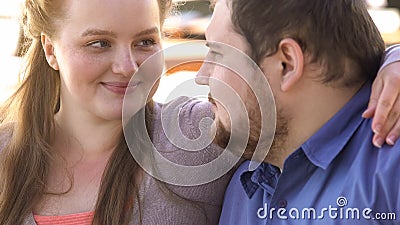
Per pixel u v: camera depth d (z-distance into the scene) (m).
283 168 1.49
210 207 1.77
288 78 1.44
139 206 1.75
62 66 1.73
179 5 1.95
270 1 1.44
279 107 1.47
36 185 1.81
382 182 1.36
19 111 1.88
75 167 1.83
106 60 1.67
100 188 1.76
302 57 1.43
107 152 1.83
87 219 1.77
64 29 1.68
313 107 1.46
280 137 1.50
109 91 1.70
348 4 1.46
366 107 1.46
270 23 1.44
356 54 1.45
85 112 1.80
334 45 1.43
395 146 1.37
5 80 2.55
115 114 1.71
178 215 1.74
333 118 1.46
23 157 1.84
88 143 1.83
